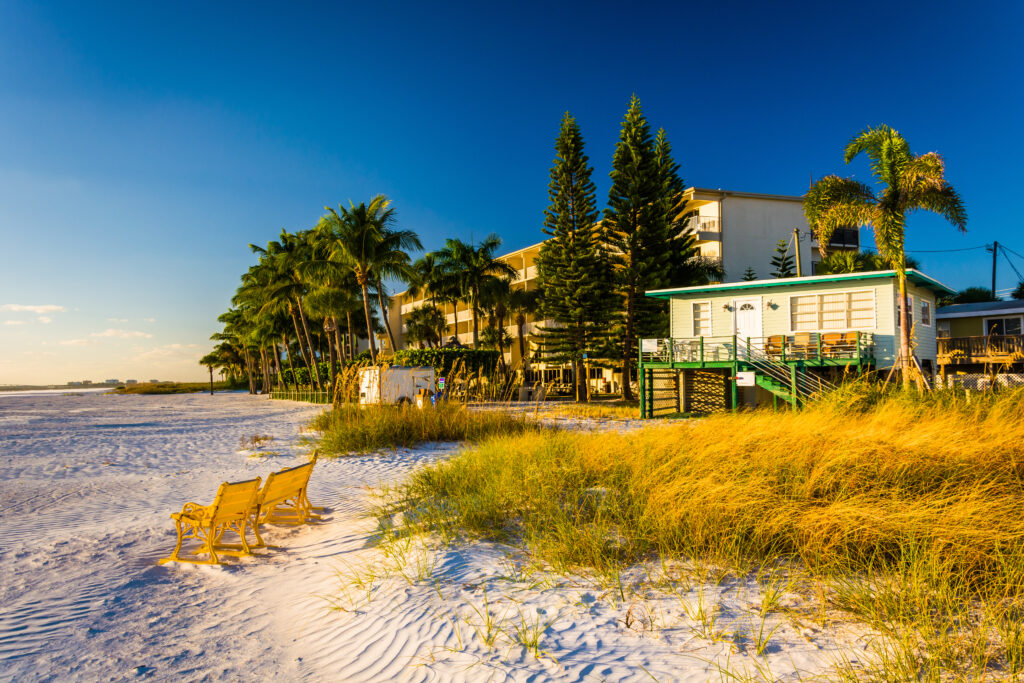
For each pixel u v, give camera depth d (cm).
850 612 343
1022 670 263
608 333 2883
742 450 626
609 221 2767
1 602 443
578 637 334
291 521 676
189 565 534
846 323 1853
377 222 3083
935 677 258
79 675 329
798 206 3512
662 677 286
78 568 523
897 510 446
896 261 1612
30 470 1113
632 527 501
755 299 2011
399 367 2256
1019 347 1964
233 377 11406
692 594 384
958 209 1540
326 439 1287
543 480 634
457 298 3969
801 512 465
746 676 280
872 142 1653
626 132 2738
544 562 459
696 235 3294
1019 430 612
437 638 348
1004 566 356
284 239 4609
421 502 677
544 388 1525
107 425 2272
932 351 2088
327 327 3975
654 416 1975
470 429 1332
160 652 360
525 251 4403
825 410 953
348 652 349
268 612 426
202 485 929
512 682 288
